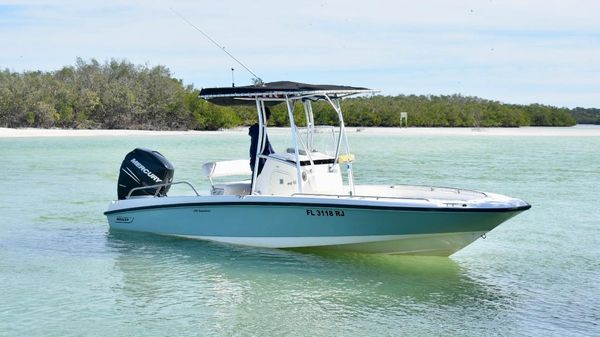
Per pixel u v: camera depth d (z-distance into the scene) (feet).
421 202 25.99
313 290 24.35
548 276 26.61
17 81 217.15
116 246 30.71
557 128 279.49
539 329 20.45
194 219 30.53
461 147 126.82
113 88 226.17
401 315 21.72
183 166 77.97
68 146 124.77
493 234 35.29
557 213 42.19
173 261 28.14
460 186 56.54
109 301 22.95
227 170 31.40
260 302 22.91
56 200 48.47
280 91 27.84
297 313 21.89
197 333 19.99
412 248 27.63
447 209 25.49
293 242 28.43
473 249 31.53
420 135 193.26
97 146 125.70
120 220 33.12
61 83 227.20
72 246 31.27
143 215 32.24
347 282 25.25
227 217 29.53
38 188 56.08
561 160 89.20
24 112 203.92
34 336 19.60
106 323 20.76
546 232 35.86
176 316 21.50
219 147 122.83
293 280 25.49
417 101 287.89
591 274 26.91
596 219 39.96
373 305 22.66
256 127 30.04
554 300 23.43
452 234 26.48
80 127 212.43
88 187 56.95
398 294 23.97
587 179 62.80
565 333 20.08
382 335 19.85
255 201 28.25
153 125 222.89
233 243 29.81
